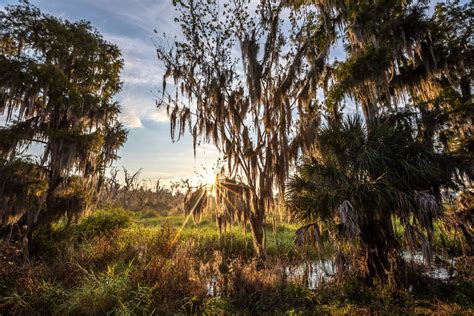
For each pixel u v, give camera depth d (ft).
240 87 30.50
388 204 15.61
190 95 30.76
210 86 29.27
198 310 15.64
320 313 14.53
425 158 16.71
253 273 19.04
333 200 15.80
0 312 14.11
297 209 18.10
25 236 26.66
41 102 32.45
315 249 17.34
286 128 27.58
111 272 16.67
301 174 19.27
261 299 16.37
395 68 28.43
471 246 18.75
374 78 23.59
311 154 24.59
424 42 26.50
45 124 31.99
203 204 28.84
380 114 26.04
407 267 17.06
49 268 18.51
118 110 38.91
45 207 29.89
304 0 29.27
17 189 26.58
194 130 29.89
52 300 14.90
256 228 27.37
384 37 25.05
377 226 16.83
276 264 21.24
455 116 25.50
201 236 37.29
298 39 31.01
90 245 25.12
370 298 15.46
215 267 22.57
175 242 26.48
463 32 28.12
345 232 14.76
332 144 18.17
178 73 30.63
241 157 29.81
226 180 28.84
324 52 27.58
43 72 28.19
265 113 29.71
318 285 17.92
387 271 16.24
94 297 14.48
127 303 14.29
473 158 18.04
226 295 17.76
